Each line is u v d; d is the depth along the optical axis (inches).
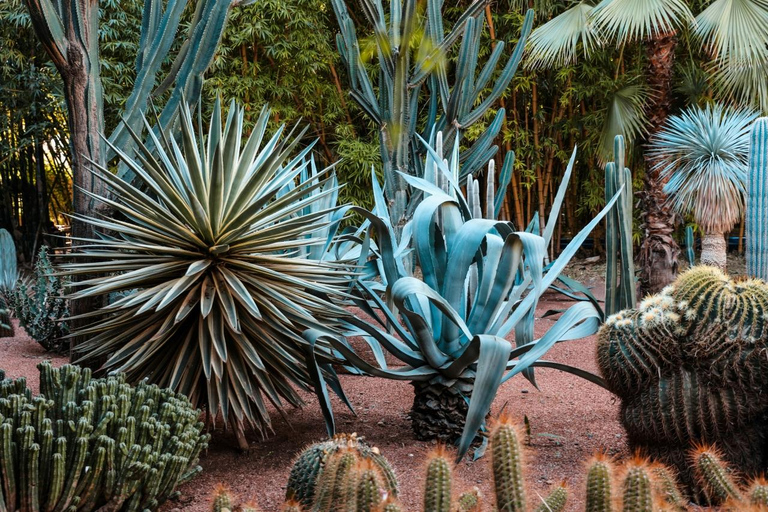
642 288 239.1
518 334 125.0
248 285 112.7
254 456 112.7
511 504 56.7
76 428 81.1
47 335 190.7
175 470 87.2
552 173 343.6
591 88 295.1
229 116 121.3
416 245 116.3
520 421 127.5
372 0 178.4
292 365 118.6
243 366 111.3
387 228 118.4
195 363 112.1
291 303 112.4
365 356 184.5
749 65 221.5
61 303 189.9
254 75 275.7
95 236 133.8
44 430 79.7
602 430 121.9
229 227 111.3
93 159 133.1
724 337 86.9
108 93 273.7
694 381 89.0
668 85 238.2
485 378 97.8
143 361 108.6
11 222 353.7
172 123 138.2
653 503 54.5
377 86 302.5
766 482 62.5
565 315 113.3
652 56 237.5
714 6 224.7
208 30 137.9
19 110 311.0
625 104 248.2
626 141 291.6
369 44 184.9
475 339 102.6
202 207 110.8
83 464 79.4
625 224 143.3
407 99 183.3
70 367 89.1
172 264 111.1
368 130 307.0
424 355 113.3
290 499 62.7
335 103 291.1
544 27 247.0
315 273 120.8
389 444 115.2
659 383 90.9
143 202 113.9
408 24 175.3
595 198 317.4
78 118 132.0
